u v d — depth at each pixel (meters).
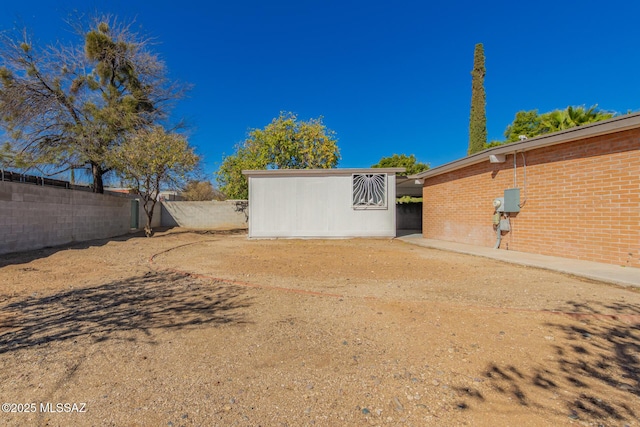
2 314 3.80
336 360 2.71
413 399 2.16
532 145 7.85
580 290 4.74
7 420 1.96
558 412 2.00
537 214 8.12
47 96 12.23
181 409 2.07
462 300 4.30
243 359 2.73
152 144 12.12
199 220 20.02
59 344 3.01
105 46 13.03
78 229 10.56
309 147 20.27
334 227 12.82
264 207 12.83
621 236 6.39
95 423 1.94
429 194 13.16
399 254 8.65
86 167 13.51
